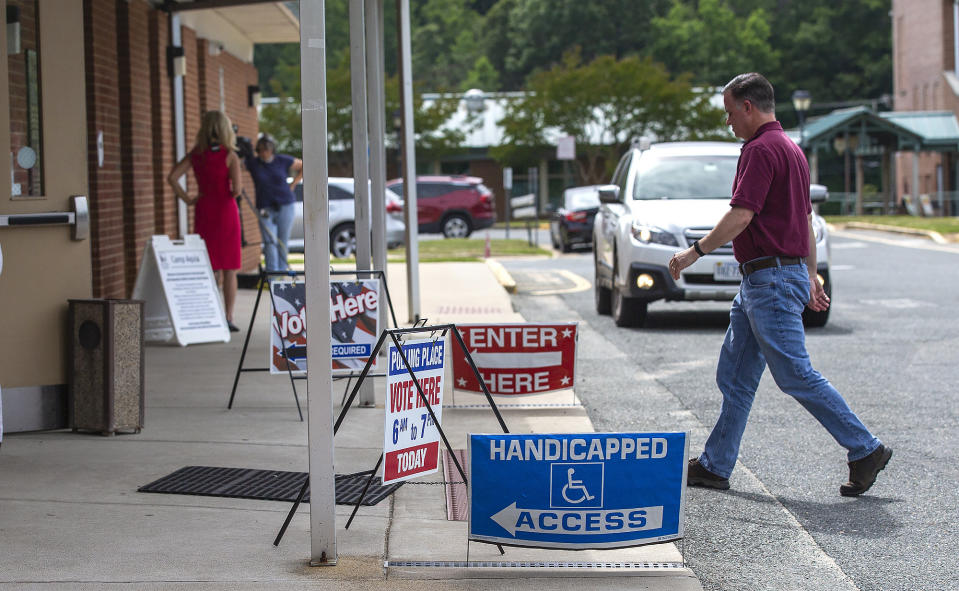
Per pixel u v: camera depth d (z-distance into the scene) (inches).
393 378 187.6
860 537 208.4
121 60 490.0
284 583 171.9
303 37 171.9
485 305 551.5
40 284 271.1
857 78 3213.6
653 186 520.1
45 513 207.5
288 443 264.7
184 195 446.6
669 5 3307.1
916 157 1991.9
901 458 266.8
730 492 238.5
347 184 1016.2
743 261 230.7
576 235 1100.5
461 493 224.8
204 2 543.2
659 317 549.6
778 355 228.5
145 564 179.8
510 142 1987.0
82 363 272.8
